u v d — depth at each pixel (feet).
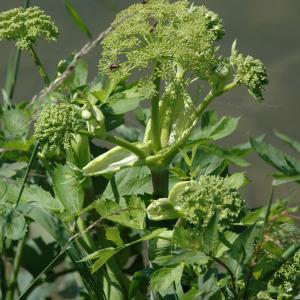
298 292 5.58
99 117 5.92
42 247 7.01
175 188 5.92
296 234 5.41
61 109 5.84
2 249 6.26
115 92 6.51
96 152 6.73
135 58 5.78
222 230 5.53
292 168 5.67
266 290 5.51
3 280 6.69
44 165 6.66
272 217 5.34
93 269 5.75
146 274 5.92
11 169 6.66
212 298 5.44
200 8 6.02
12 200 6.17
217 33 6.07
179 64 5.88
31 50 6.51
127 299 6.37
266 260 5.51
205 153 6.20
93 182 6.64
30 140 6.46
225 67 5.97
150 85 5.84
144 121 7.10
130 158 6.14
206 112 6.37
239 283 5.56
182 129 6.10
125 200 6.01
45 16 6.42
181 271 5.47
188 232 5.33
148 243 5.92
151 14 5.81
